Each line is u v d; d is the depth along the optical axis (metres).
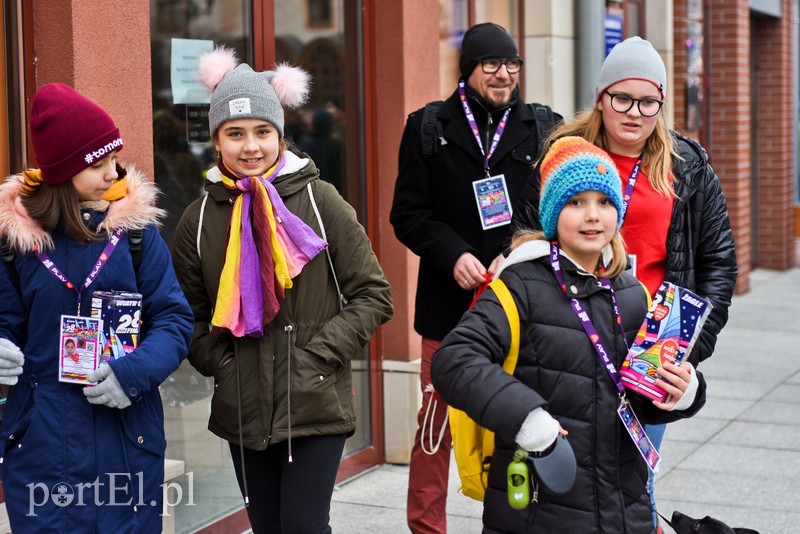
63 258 3.90
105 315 3.88
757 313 13.70
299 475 4.43
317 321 4.47
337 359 4.43
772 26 17.22
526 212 4.88
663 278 4.79
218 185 4.53
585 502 3.55
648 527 3.64
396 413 7.38
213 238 4.49
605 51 10.77
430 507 5.70
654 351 3.62
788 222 17.92
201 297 4.59
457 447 3.90
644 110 4.63
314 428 4.41
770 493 6.88
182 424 5.93
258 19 6.37
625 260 3.74
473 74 5.68
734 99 14.91
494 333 3.54
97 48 4.90
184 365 5.95
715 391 9.63
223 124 4.44
